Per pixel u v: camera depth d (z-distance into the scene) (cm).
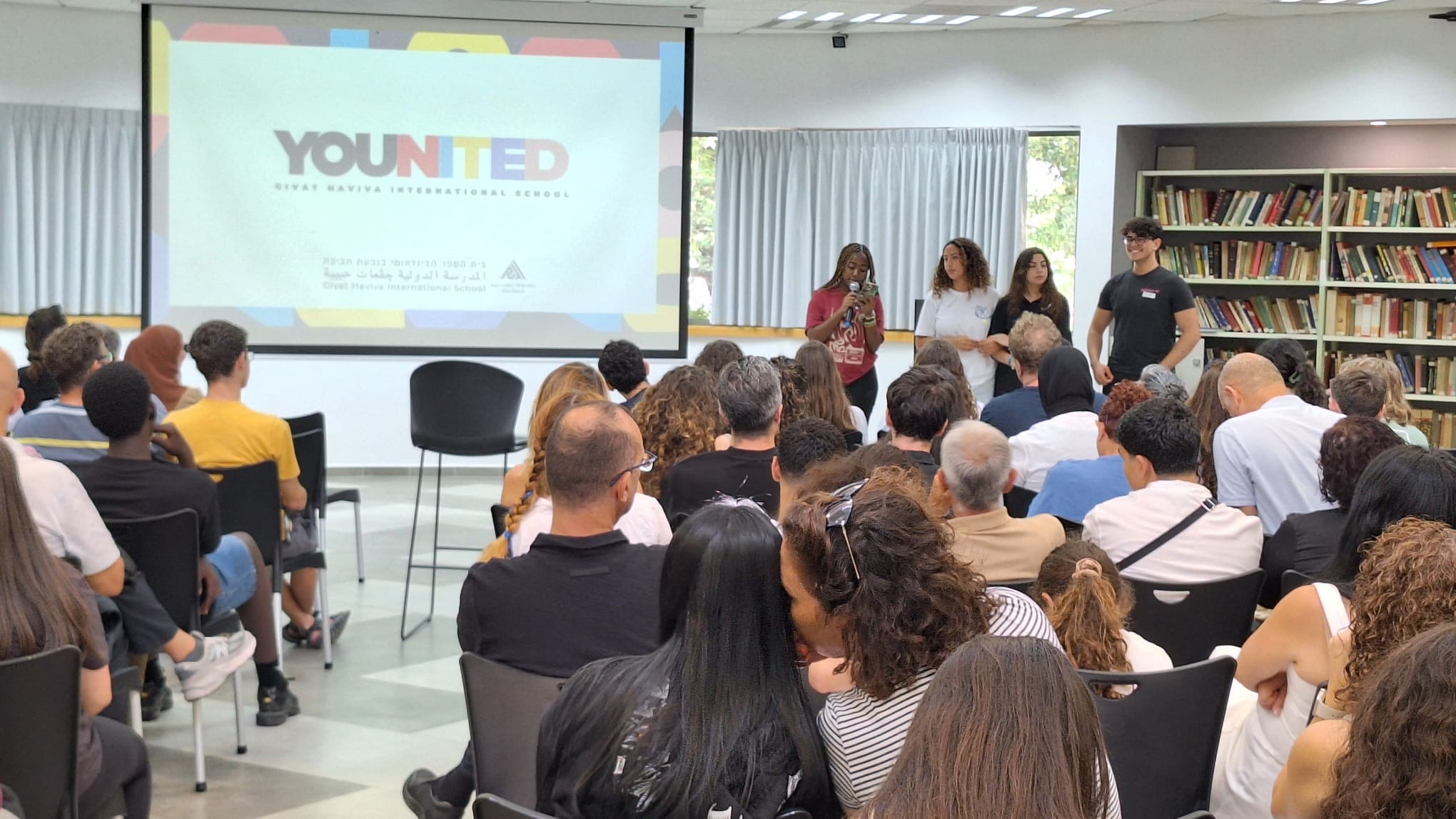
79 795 228
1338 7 716
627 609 215
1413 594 163
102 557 280
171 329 450
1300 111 752
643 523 287
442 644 479
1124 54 787
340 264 725
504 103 727
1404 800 115
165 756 362
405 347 734
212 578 346
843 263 689
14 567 213
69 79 798
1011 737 103
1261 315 802
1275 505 356
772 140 866
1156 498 292
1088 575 215
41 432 382
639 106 733
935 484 282
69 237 809
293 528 435
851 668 159
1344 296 784
